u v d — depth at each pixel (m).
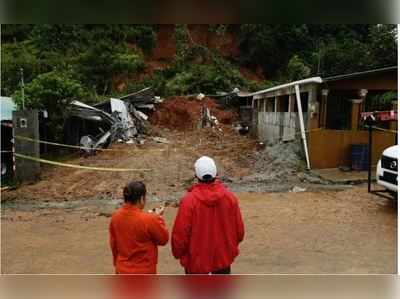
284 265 4.58
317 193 8.39
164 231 2.70
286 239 5.55
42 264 4.74
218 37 32.66
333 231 5.88
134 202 2.71
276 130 14.75
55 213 7.36
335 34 25.83
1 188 9.30
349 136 10.91
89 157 13.23
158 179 10.25
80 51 24.92
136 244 2.63
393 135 10.82
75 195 8.86
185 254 2.59
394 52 18.08
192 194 2.56
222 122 22.45
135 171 11.13
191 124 21.70
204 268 2.52
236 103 24.42
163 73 29.50
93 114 13.84
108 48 25.28
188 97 24.77
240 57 32.28
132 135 17.02
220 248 2.54
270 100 17.11
